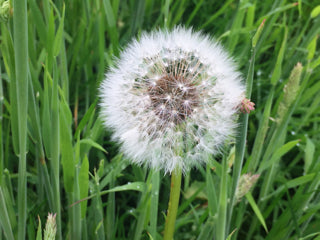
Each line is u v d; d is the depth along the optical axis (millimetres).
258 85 206
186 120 121
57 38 124
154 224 136
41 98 151
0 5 110
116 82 131
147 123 121
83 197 134
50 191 136
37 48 197
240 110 116
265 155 155
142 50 134
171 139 120
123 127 126
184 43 134
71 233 138
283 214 160
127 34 211
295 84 143
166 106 122
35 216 153
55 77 119
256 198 191
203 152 120
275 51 210
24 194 127
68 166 127
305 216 153
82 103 206
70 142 124
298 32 221
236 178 129
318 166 156
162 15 210
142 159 122
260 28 115
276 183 194
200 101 123
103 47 182
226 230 141
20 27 103
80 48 204
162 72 130
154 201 136
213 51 133
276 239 159
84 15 206
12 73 114
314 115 212
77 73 198
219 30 223
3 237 139
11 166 175
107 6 173
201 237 137
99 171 132
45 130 125
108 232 150
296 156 199
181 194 187
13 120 118
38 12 157
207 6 249
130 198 193
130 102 126
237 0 234
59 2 168
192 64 130
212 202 133
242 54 198
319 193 160
